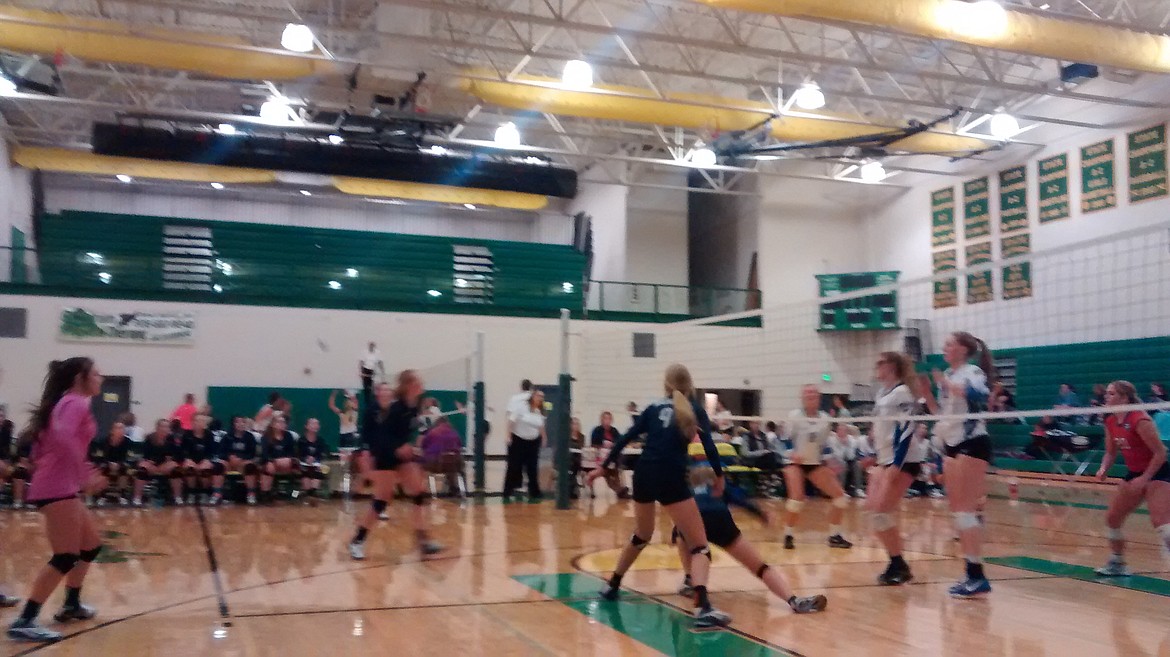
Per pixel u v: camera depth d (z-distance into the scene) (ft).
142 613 18.56
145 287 62.75
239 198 85.25
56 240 68.08
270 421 46.73
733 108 55.26
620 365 54.85
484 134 72.64
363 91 54.39
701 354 57.00
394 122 54.80
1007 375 62.34
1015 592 21.12
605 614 18.57
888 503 22.21
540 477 54.85
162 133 54.60
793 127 61.82
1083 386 55.93
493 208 89.66
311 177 79.30
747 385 56.29
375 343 65.87
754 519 38.52
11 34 47.21
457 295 69.62
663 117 57.16
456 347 67.51
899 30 40.75
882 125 58.90
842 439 50.88
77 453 16.69
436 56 53.21
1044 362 59.36
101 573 23.61
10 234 68.95
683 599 20.20
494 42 60.64
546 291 71.87
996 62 55.47
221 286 63.62
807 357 71.72
